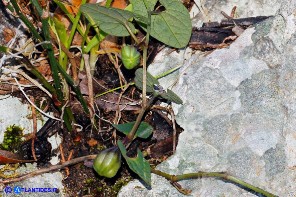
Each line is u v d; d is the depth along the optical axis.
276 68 0.46
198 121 0.46
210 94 0.46
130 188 0.45
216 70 0.46
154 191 0.45
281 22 0.46
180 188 0.45
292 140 0.45
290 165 0.45
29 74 0.46
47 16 0.40
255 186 0.45
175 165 0.46
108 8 0.42
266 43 0.46
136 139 0.46
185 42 0.45
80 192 0.46
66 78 0.43
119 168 0.45
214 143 0.45
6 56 0.43
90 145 0.46
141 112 0.44
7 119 0.46
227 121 0.45
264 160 0.45
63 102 0.45
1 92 0.46
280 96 0.45
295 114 0.45
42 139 0.46
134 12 0.45
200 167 0.45
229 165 0.45
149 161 0.46
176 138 0.46
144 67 0.43
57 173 0.46
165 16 0.45
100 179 0.46
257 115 0.45
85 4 0.42
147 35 0.43
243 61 0.46
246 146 0.45
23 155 0.46
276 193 0.45
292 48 0.46
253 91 0.46
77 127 0.46
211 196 0.45
